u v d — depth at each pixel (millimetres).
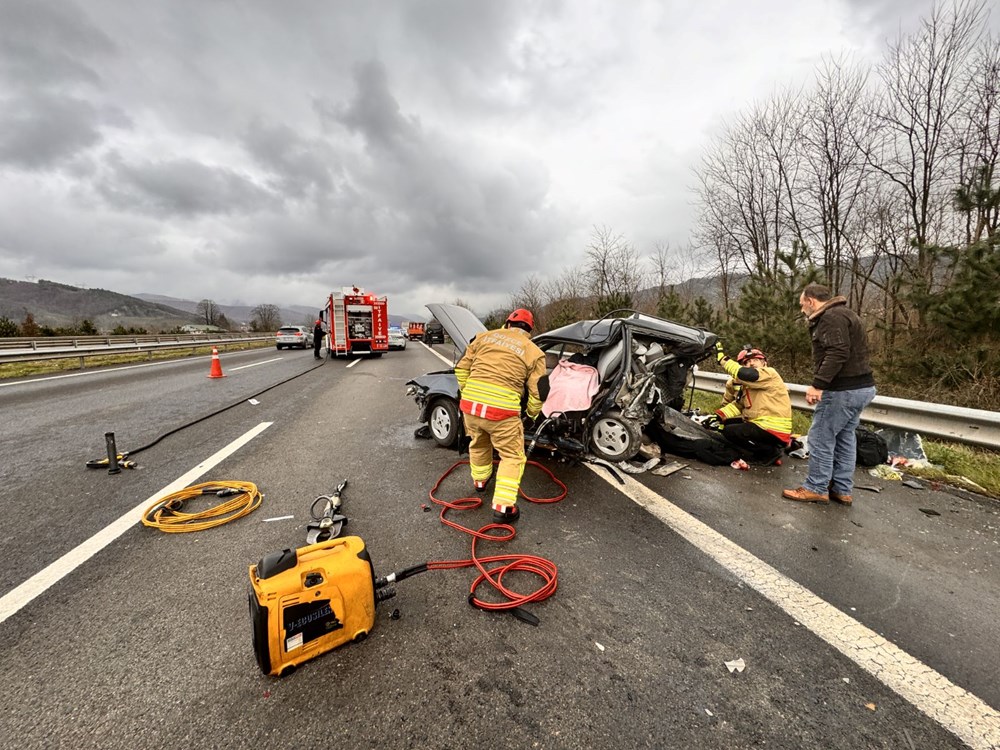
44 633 2061
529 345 3377
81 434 5617
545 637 2072
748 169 13539
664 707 1691
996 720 1645
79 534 3021
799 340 8000
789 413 4406
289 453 4871
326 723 1610
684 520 3289
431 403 5234
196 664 1884
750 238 13797
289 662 1813
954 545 2926
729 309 10109
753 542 2965
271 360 17547
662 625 2156
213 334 33344
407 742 1539
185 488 3717
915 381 6441
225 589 2414
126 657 1918
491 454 3754
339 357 19000
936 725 1624
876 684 1811
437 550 2861
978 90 9180
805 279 8312
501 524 3158
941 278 6555
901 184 10227
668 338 4223
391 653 1962
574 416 4531
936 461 4305
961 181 9211
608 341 4297
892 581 2523
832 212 11688
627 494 3785
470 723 1615
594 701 1715
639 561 2734
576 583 2504
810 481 3629
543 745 1531
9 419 6461
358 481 4043
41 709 1656
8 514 3330
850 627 2145
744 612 2254
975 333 5898
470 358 3564
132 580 2488
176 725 1596
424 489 3863
